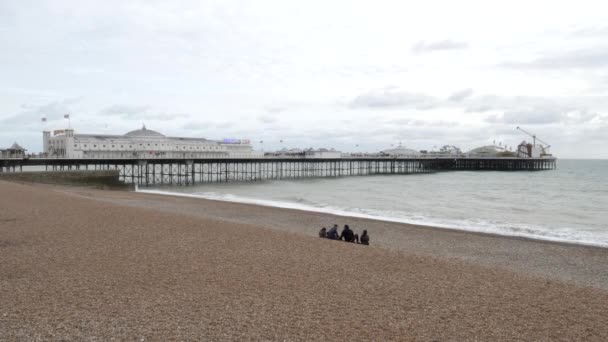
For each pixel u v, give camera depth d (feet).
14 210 81.00
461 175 364.17
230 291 36.09
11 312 30.17
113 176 196.13
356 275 42.04
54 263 43.83
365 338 27.35
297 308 32.45
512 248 73.15
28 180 185.78
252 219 100.58
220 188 209.26
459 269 45.93
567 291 39.14
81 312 30.50
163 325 28.50
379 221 101.71
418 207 139.74
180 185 231.09
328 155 376.27
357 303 33.99
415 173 394.32
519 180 299.79
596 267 60.95
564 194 194.70
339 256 49.90
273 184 239.30
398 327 29.35
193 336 26.86
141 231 62.59
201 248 52.21
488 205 148.77
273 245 55.16
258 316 30.60
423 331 28.81
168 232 62.44
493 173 398.42
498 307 34.04
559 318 32.07
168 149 300.81
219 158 255.70
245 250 51.75
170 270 42.09
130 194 156.56
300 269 43.68
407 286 38.91
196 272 41.57
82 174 193.77
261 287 37.37
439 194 188.96
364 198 165.89
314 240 59.77
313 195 175.11
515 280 42.32
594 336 28.89
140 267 42.96
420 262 48.39
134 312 30.78
